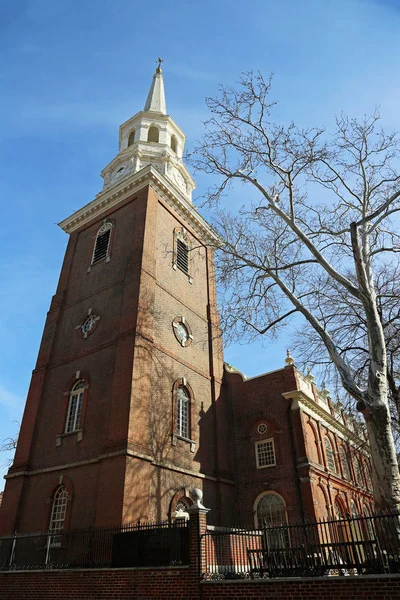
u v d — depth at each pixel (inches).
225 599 427.2
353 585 369.7
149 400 776.9
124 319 848.9
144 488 676.1
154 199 1075.9
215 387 1011.3
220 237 765.9
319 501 872.9
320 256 629.6
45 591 574.6
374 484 482.6
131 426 704.4
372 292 581.3
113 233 1065.5
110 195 1132.5
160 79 1627.7
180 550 491.2
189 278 1099.9
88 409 799.1
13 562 676.7
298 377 1017.5
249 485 927.7
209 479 872.3
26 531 729.0
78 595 538.3
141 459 693.9
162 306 941.2
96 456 721.6
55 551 666.2
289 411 960.9
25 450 826.2
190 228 1200.2
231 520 883.4
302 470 875.4
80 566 584.4
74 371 879.1
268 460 939.3
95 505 668.7
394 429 778.2
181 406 886.4
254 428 992.2
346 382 542.9
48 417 856.3
